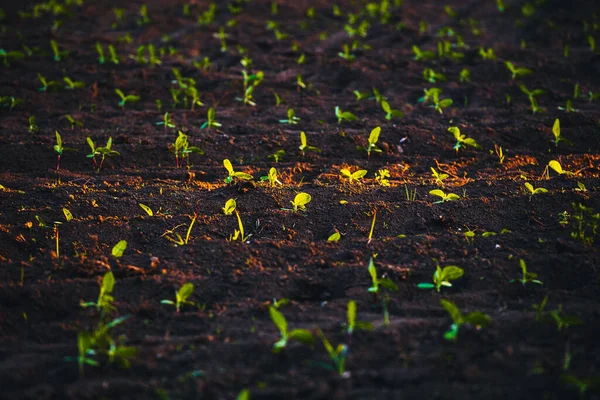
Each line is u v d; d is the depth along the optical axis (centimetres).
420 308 673
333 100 1543
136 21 2334
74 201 951
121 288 714
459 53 1820
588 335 606
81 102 1512
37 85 1596
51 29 2161
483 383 540
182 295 673
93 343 578
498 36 2117
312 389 534
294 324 646
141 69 1717
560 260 749
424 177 1092
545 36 2030
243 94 1588
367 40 2094
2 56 1736
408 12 2444
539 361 566
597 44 1942
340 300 693
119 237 844
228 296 709
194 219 880
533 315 646
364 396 526
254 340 615
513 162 1159
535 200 916
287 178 1091
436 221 877
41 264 763
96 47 1877
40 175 1091
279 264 775
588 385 516
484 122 1342
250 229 874
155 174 1107
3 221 884
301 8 2548
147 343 615
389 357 579
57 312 677
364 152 1216
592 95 1441
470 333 611
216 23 2303
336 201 944
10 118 1393
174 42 2044
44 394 530
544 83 1614
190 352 595
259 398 527
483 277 731
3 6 2459
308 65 1814
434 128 1316
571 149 1226
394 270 738
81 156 1175
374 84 1644
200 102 1502
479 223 873
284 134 1292
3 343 621
